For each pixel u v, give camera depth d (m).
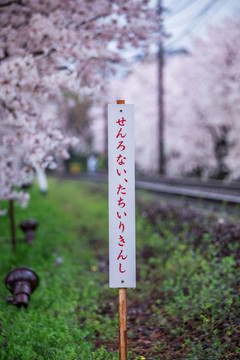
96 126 46.66
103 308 6.60
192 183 22.53
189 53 29.33
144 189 20.97
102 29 8.12
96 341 5.21
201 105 27.66
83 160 62.62
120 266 3.69
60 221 13.05
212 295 5.67
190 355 4.35
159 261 8.36
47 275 7.63
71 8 7.59
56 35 6.98
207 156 29.25
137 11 8.14
